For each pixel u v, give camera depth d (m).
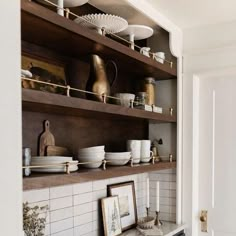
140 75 2.26
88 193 1.86
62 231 1.67
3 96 0.58
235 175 2.26
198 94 2.41
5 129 0.58
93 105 1.41
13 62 0.60
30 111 1.43
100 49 1.54
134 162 1.94
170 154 2.36
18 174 0.61
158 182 2.23
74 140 1.71
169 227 2.19
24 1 1.05
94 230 1.90
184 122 2.34
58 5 1.33
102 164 1.64
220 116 2.34
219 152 2.33
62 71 1.62
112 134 2.05
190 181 2.30
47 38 1.36
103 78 1.57
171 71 2.21
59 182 1.21
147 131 2.47
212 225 2.32
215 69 2.23
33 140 1.45
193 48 2.32
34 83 1.42
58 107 1.28
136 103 1.89
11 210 0.59
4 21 0.58
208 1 1.83
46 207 1.50
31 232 1.35
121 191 2.13
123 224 2.08
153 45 2.45
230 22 2.18
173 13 2.03
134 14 1.95
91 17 1.48
